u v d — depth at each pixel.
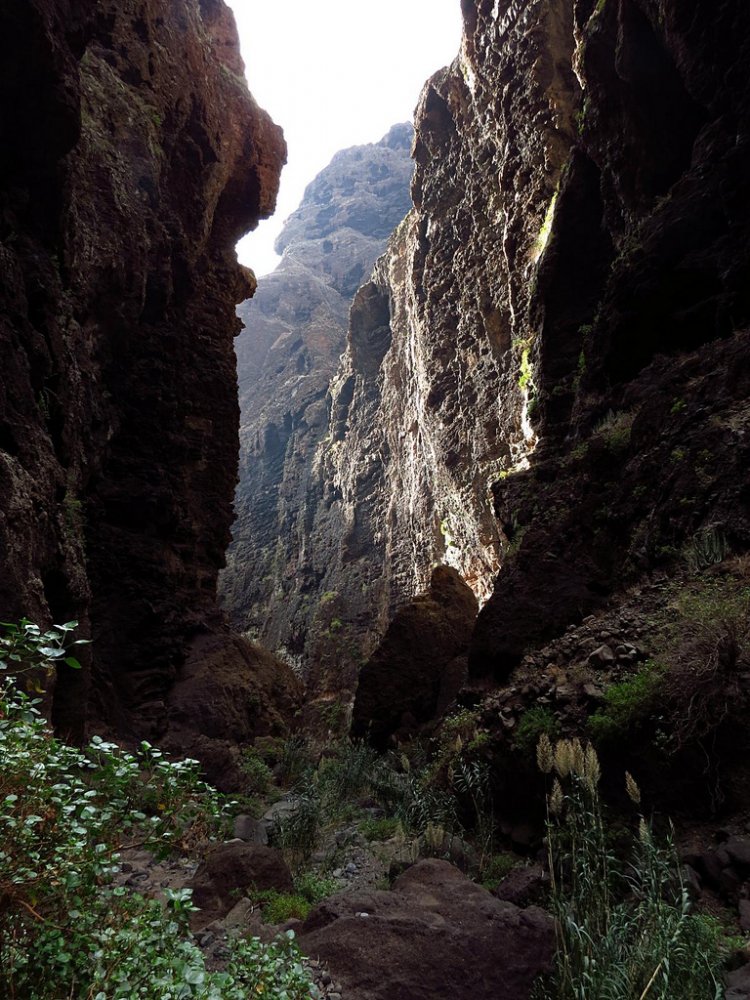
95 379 12.74
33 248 9.65
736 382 8.49
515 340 28.75
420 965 3.67
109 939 2.51
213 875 5.47
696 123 12.72
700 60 11.61
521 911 4.11
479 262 33.66
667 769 5.06
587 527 9.79
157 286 15.75
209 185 20.55
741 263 9.89
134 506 14.80
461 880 4.67
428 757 11.47
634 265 11.88
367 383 59.81
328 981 3.58
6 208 9.32
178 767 2.90
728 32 11.13
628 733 5.32
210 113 20.78
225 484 21.03
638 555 8.39
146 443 15.58
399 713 14.17
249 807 9.82
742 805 4.68
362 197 120.81
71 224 11.12
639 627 6.55
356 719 14.45
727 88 11.15
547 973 3.68
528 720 6.25
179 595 16.98
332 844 7.44
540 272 17.00
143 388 15.45
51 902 2.49
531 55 25.19
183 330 18.45
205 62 21.23
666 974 2.82
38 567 7.59
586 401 12.78
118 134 14.71
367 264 105.56
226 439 21.19
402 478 49.34
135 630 14.12
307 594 59.56
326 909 4.29
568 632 7.90
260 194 24.33
